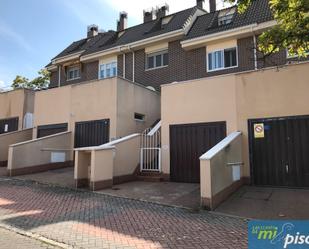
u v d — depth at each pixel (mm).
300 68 10844
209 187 8641
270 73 11375
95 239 6285
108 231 6777
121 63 21578
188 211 8500
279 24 8883
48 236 6430
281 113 11000
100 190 11164
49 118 17969
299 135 10648
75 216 7902
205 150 12414
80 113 16609
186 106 13078
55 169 15852
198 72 18172
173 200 9633
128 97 16047
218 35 17328
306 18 7688
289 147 10766
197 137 12672
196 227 7098
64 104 17422
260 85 11523
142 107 17000
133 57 21062
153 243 6098
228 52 17500
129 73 21047
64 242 6113
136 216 7941
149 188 11461
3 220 7512
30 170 14805
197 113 12773
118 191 10969
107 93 15656
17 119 20500
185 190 11008
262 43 8375
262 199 9398
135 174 13344
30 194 10461
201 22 19750
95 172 11219
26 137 18891
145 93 17359
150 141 13875
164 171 13195
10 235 6512
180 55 19016
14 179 13336
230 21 18078
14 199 9703
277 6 8016
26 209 8547
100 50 22562
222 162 9625
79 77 24172
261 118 11352
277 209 8414
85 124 16297
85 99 16516
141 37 21109
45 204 9125
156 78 19797
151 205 9133
